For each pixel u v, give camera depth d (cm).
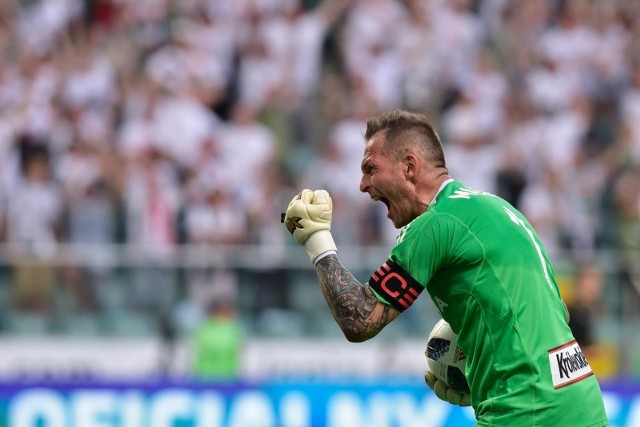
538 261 1341
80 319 3356
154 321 3372
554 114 4709
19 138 4041
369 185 1402
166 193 3862
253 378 3344
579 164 4478
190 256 3397
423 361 3494
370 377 3388
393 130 1388
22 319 3334
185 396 3159
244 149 4162
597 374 3384
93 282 3366
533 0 5066
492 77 4703
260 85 4481
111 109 4291
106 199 3847
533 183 4297
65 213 3775
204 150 4084
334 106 4488
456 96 4681
